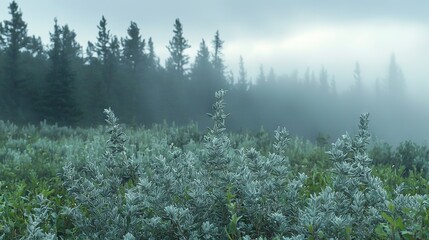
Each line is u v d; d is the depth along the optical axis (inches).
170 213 128.4
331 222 118.6
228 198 133.9
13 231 154.3
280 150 160.6
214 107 163.8
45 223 156.3
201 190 139.2
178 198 151.3
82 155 306.7
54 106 2373.3
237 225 135.2
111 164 159.5
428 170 261.0
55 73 2428.6
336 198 131.1
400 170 225.9
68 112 2412.6
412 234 110.1
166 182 144.1
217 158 147.9
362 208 127.1
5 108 2389.3
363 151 150.3
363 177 138.6
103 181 152.9
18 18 2731.3
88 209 156.9
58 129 539.8
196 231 127.5
